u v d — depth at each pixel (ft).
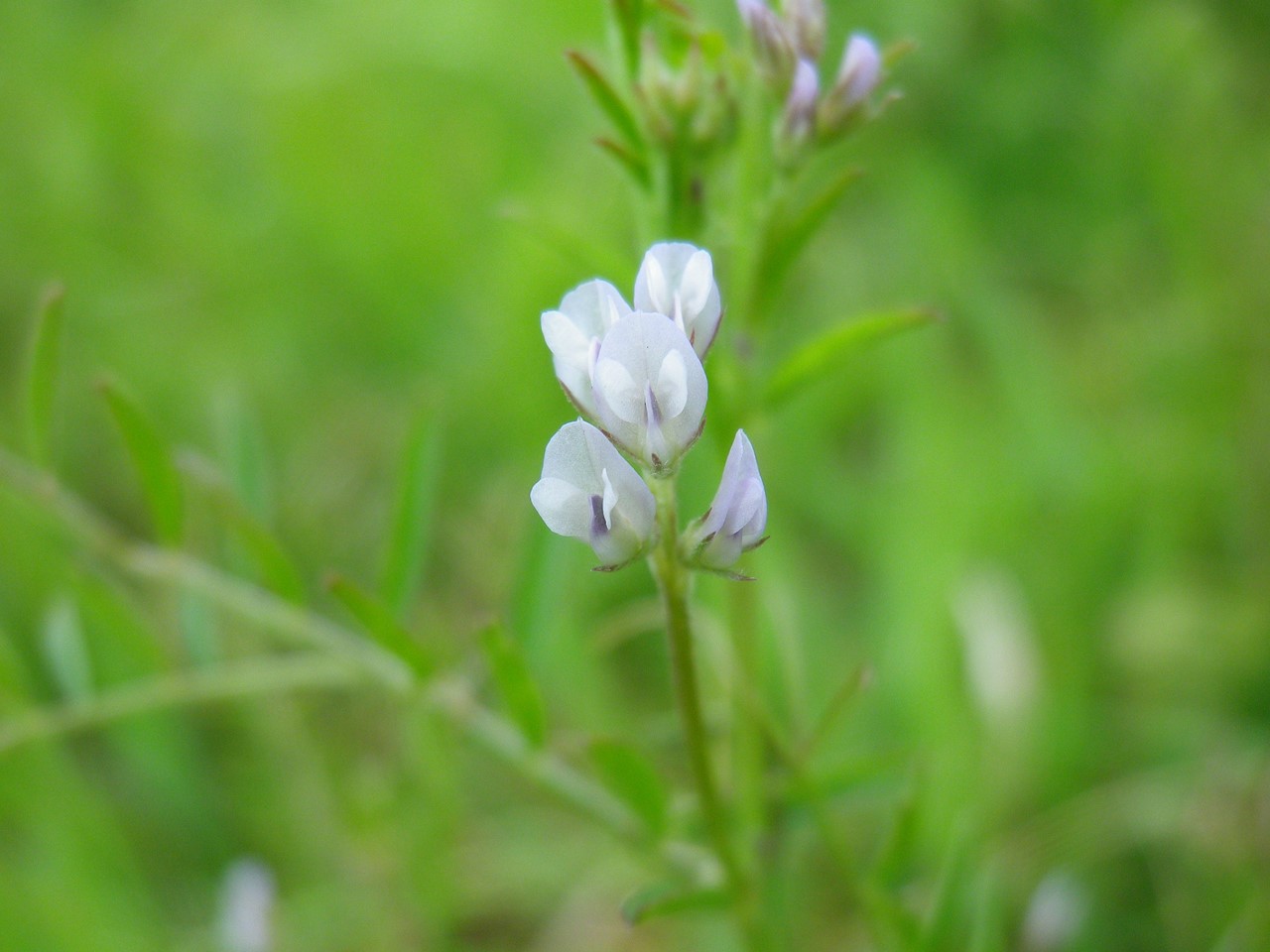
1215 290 0.41
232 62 0.59
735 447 0.21
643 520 0.20
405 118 0.56
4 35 0.60
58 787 0.35
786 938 0.26
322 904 0.35
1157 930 0.32
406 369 0.49
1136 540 0.39
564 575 0.28
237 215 0.55
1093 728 0.35
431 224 0.52
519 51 0.57
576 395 0.21
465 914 0.35
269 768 0.37
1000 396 0.43
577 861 0.36
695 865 0.26
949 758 0.33
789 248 0.25
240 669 0.28
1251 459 0.38
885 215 0.46
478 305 0.48
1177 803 0.32
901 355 0.41
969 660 0.33
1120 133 0.45
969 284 0.43
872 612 0.38
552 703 0.36
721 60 0.25
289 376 0.50
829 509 0.42
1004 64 0.46
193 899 0.37
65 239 0.54
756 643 0.26
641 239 0.25
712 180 0.25
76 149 0.56
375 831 0.32
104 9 0.62
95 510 0.46
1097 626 0.37
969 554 0.37
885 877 0.27
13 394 0.50
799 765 0.26
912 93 0.47
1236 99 0.45
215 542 0.37
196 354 0.50
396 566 0.28
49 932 0.33
